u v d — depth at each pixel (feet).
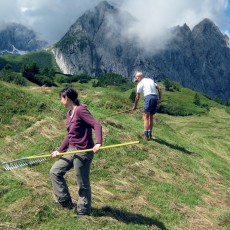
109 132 43.91
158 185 35.17
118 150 39.86
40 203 25.93
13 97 47.88
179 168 40.93
